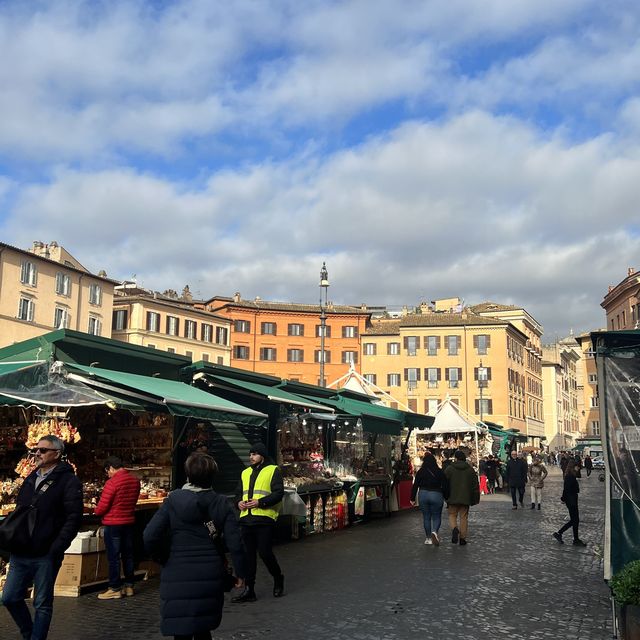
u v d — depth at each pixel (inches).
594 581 400.8
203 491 207.9
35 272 2091.5
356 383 1002.1
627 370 310.2
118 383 422.6
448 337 3267.7
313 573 426.9
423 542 572.1
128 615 318.7
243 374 608.4
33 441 399.9
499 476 1362.0
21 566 244.7
